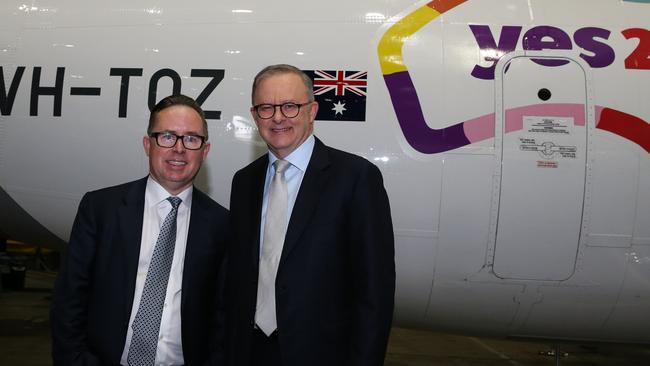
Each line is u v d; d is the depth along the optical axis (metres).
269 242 1.85
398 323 3.26
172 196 1.88
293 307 1.76
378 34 2.99
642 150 2.82
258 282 1.86
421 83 2.89
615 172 2.81
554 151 2.81
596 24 2.98
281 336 1.76
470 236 2.85
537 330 3.12
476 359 5.81
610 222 2.81
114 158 3.02
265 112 1.80
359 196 1.80
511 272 2.88
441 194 2.83
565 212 2.81
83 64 3.09
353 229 1.80
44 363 4.75
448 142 2.83
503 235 2.83
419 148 2.84
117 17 3.15
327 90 2.92
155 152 1.82
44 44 3.16
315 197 1.81
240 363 1.83
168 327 1.85
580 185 2.81
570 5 3.04
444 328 3.24
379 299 1.74
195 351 1.90
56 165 3.08
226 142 2.94
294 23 3.04
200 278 1.88
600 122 2.83
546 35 2.96
